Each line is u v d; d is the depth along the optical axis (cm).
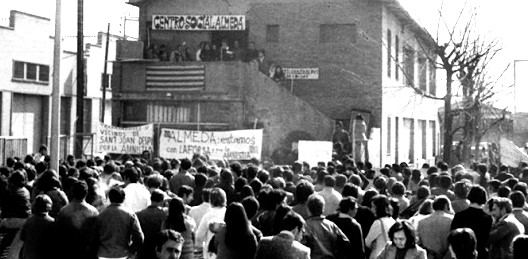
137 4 3456
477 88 3002
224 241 799
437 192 1220
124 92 3192
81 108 2652
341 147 2719
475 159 3034
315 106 3347
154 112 3203
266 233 916
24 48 4362
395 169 1594
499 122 3300
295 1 3372
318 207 862
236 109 3098
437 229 938
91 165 1700
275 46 3388
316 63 3353
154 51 3272
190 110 3156
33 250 946
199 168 1434
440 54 2836
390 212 964
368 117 3294
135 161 1784
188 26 3394
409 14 3194
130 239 922
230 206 801
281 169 1462
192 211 999
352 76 3319
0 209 1245
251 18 3400
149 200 1112
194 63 3133
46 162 1886
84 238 934
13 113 4322
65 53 4706
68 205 955
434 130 4728
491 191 1328
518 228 952
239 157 2292
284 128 3083
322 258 848
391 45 3525
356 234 889
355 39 3331
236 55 3316
